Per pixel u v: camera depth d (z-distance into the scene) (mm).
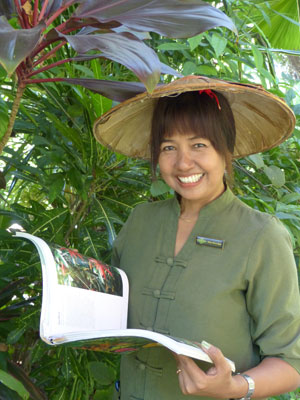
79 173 1232
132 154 1115
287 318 806
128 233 1010
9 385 988
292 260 839
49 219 1226
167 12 837
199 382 701
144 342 711
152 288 900
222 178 920
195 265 861
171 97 863
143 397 871
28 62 857
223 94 939
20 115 1453
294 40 2346
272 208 1353
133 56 735
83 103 1178
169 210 962
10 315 1288
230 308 829
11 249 1304
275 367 788
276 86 1545
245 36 1717
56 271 780
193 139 853
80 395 1329
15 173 1370
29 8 847
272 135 1031
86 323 814
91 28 977
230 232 864
